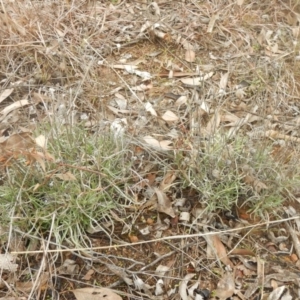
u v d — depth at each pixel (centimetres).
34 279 57
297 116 78
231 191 64
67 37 88
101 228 61
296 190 67
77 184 61
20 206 59
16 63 83
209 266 60
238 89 82
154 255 61
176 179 67
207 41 90
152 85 83
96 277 58
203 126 75
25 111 76
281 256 62
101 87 80
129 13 95
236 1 97
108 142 66
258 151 66
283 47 91
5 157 59
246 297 58
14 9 87
